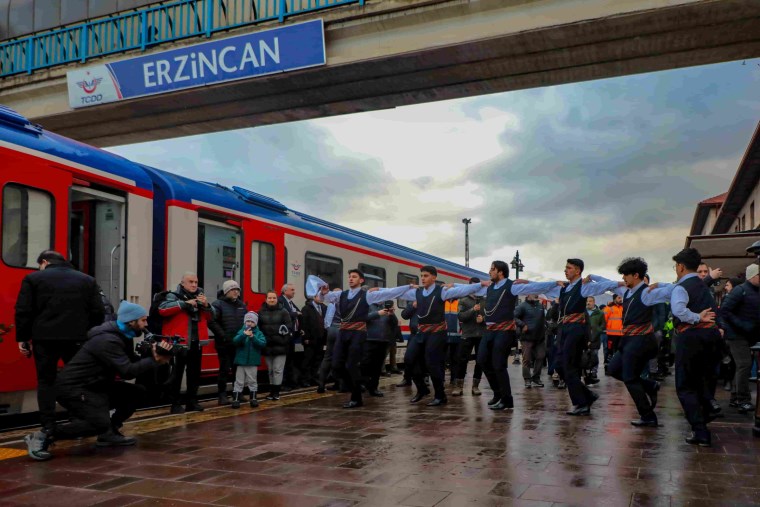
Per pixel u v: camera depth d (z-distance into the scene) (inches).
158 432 247.1
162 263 337.1
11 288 238.2
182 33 654.5
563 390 411.5
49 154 259.6
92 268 302.4
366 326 346.9
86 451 211.6
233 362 327.6
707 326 223.9
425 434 242.7
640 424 261.3
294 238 453.7
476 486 166.7
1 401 237.6
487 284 325.1
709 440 220.5
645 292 258.4
